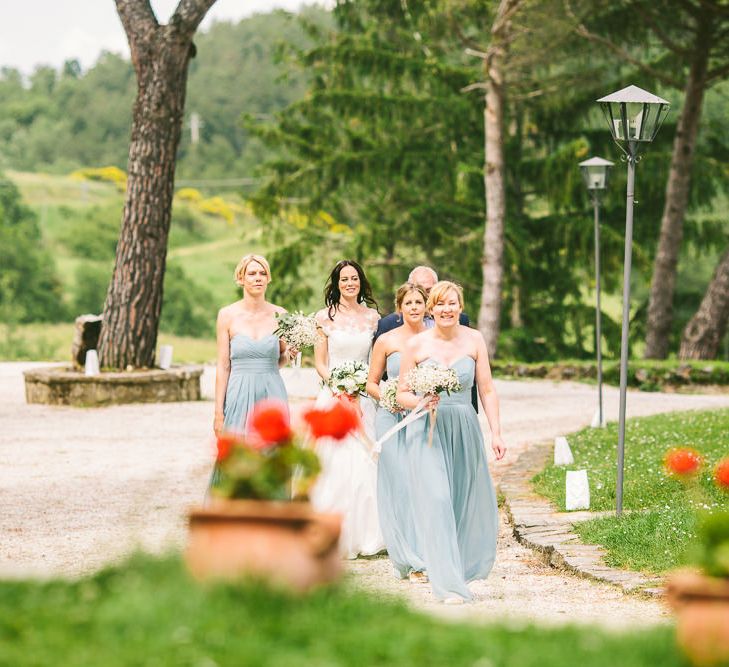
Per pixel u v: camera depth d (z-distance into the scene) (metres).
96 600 4.10
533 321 40.44
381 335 8.21
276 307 8.97
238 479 4.28
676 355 40.03
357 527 8.45
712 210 39.16
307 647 3.68
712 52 33.72
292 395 22.23
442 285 7.48
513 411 20.56
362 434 8.51
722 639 3.75
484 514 7.47
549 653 3.83
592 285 39.22
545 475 11.94
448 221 39.47
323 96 38.16
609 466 11.98
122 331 20.97
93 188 119.25
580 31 31.06
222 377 8.80
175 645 3.61
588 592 7.22
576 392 25.23
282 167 40.53
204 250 105.31
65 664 3.44
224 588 3.98
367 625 3.93
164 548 4.53
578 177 36.91
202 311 88.25
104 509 10.31
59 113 142.50
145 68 20.86
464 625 4.14
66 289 89.56
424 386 7.14
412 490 7.35
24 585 4.33
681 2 30.75
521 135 38.72
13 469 12.80
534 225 39.00
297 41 117.75
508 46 31.52
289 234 42.38
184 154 120.56
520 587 7.44
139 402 20.14
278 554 4.01
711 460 11.91
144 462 13.39
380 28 40.34
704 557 4.02
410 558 7.50
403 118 38.38
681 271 59.28
